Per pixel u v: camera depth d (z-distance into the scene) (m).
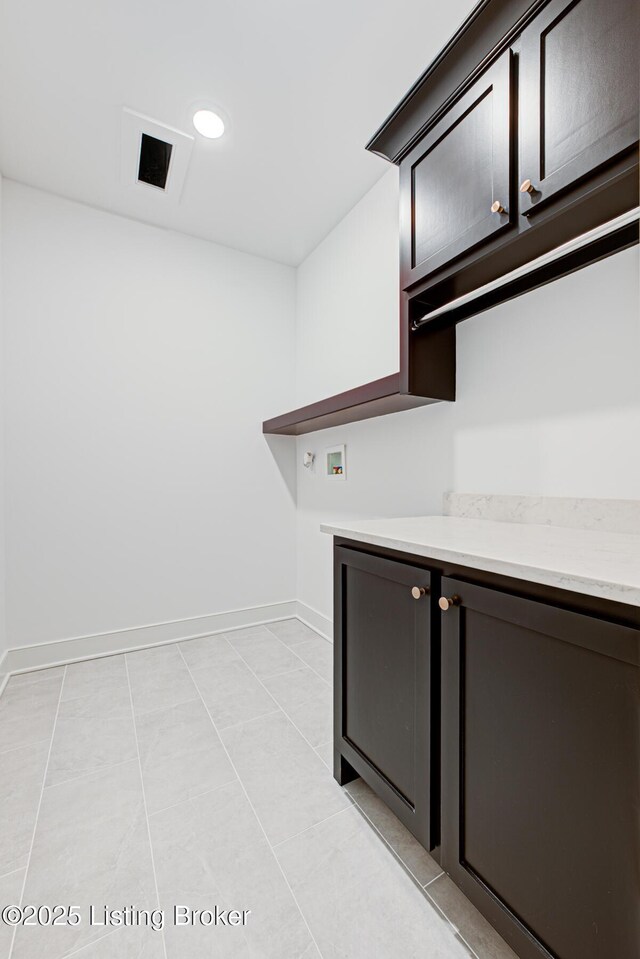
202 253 2.64
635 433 1.09
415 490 1.86
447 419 1.68
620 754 0.61
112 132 1.81
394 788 1.08
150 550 2.48
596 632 0.63
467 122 1.18
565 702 0.68
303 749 1.51
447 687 0.91
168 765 1.43
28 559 2.14
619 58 0.84
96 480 2.32
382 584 1.12
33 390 2.15
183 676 2.08
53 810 1.23
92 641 2.30
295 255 2.83
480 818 0.84
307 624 2.84
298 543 2.97
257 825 1.18
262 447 2.86
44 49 1.45
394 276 2.03
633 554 0.82
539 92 0.98
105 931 0.90
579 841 0.66
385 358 2.10
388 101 1.68
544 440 1.31
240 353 2.78
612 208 0.96
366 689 1.19
